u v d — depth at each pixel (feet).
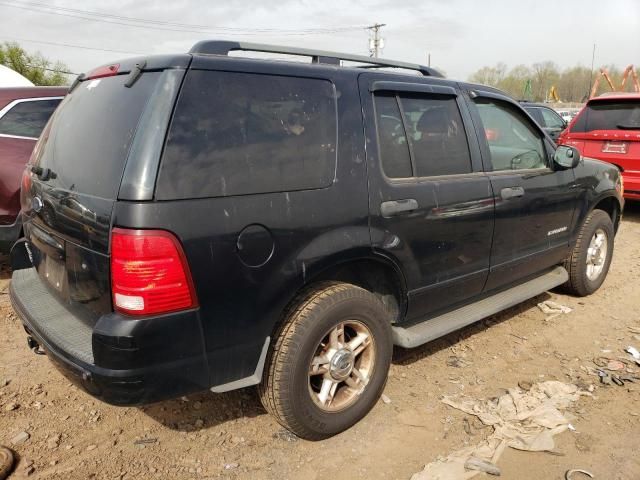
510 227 11.75
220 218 7.07
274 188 7.68
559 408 9.92
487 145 11.35
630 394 10.44
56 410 9.73
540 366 11.58
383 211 8.96
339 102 8.73
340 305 8.43
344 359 8.79
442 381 10.89
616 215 16.40
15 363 11.37
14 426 9.21
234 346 7.54
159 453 8.64
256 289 7.51
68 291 8.07
